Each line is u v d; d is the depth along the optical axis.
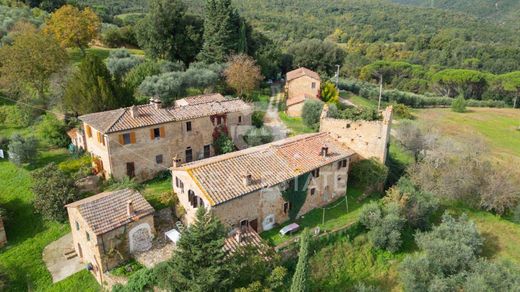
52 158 40.44
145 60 65.38
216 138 41.34
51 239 31.59
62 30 67.25
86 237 27.69
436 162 44.16
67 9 68.62
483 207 42.41
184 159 39.28
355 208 36.22
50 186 32.09
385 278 30.88
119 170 34.59
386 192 38.06
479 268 30.02
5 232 30.91
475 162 44.81
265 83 70.50
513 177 43.78
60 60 50.16
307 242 23.86
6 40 59.72
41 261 29.50
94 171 36.66
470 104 91.50
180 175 30.58
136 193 30.61
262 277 24.03
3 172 38.00
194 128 39.16
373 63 108.25
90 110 41.94
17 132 44.41
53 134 41.94
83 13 71.94
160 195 32.47
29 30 60.19
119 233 27.25
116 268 27.22
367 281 30.31
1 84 49.38
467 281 28.52
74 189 32.75
